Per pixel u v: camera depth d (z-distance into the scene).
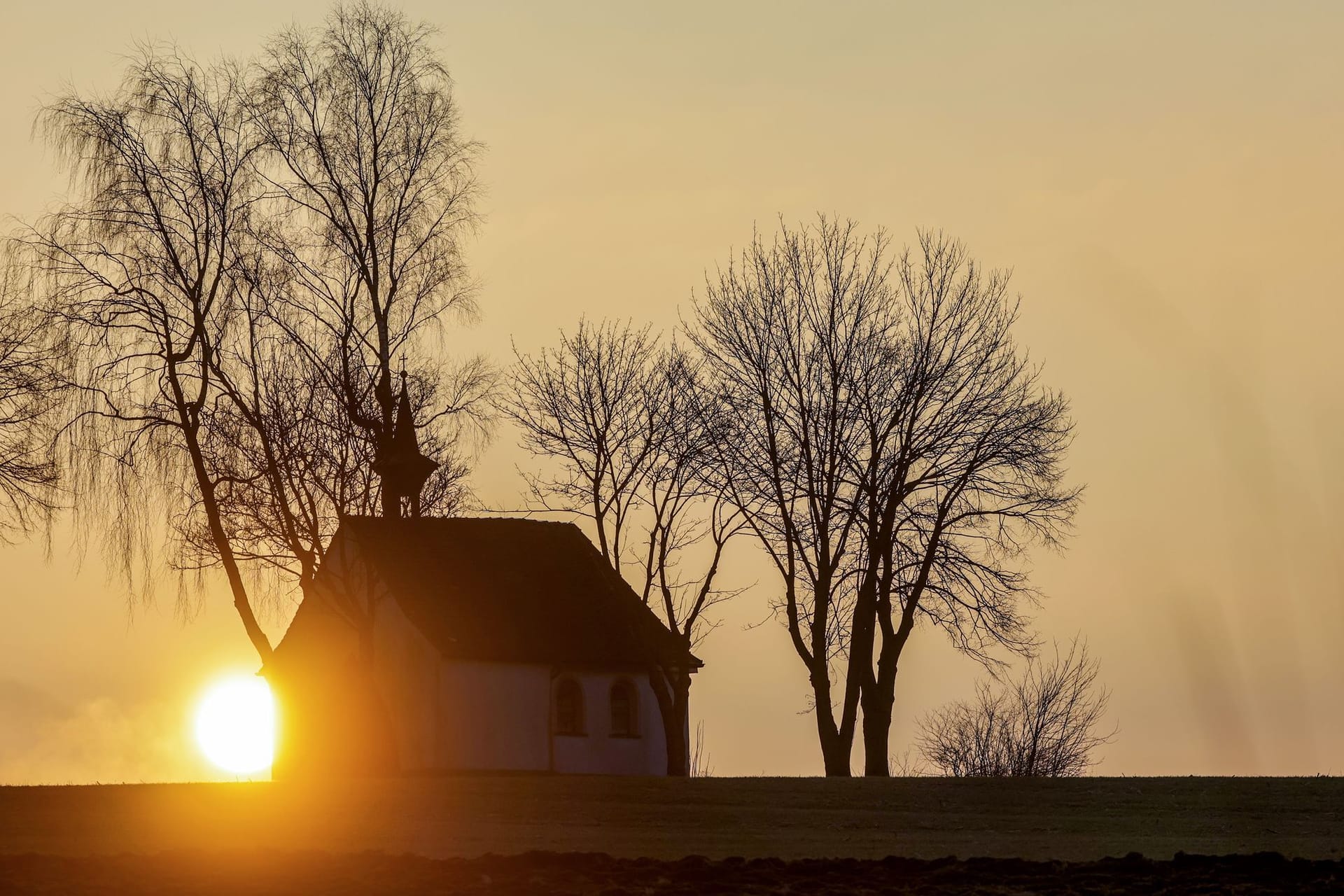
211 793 65.69
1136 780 72.94
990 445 100.62
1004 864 43.19
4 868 41.62
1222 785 69.12
